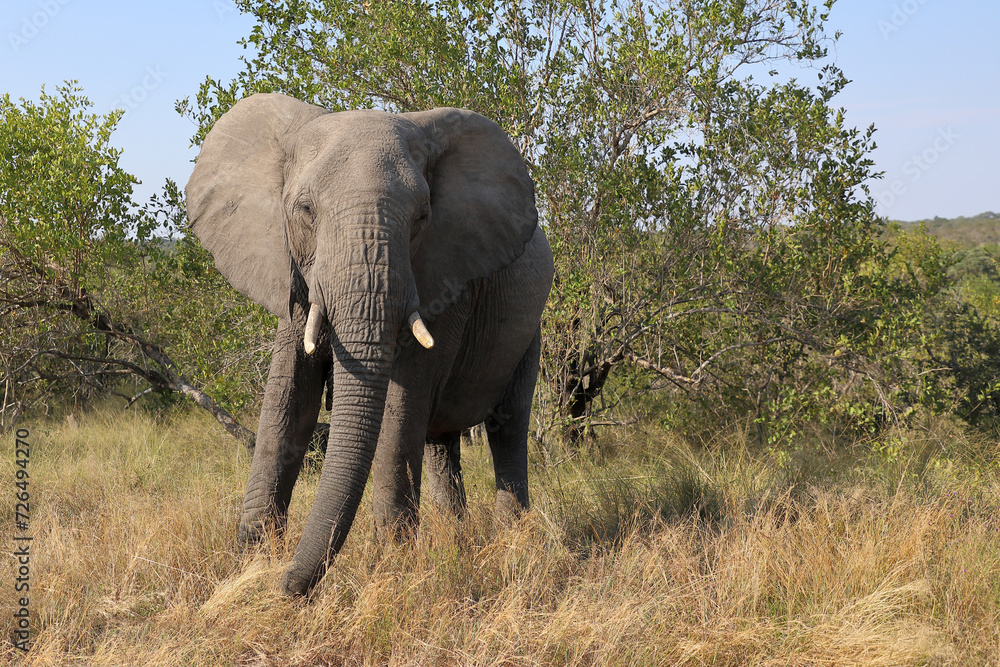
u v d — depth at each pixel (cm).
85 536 482
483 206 452
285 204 415
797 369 930
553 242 852
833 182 837
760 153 845
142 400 1120
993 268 1984
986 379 977
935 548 479
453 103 840
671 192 841
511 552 452
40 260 819
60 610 388
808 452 810
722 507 606
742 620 389
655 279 874
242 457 807
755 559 445
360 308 373
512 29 901
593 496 641
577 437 921
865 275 848
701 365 868
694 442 904
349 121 417
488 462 814
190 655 348
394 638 365
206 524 484
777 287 862
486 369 552
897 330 816
